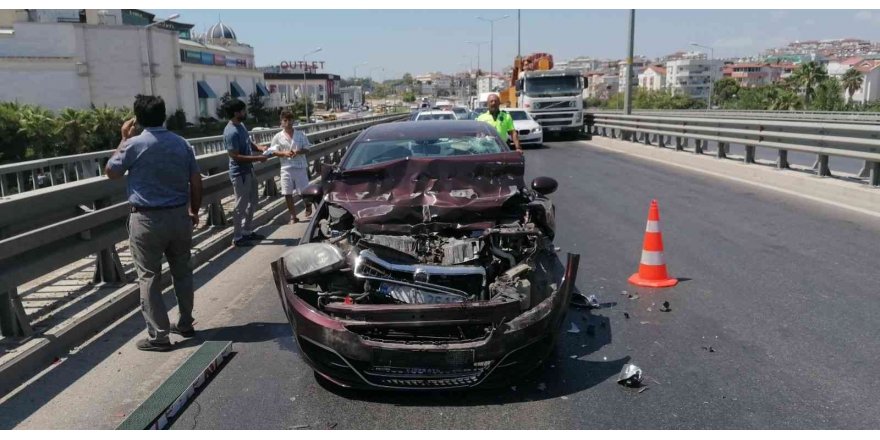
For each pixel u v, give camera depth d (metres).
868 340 4.88
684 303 5.83
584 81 26.47
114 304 5.79
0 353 4.63
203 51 72.69
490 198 5.06
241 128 8.46
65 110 42.31
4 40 53.38
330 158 16.55
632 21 22.98
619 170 15.16
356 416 4.02
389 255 4.56
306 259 4.42
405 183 5.27
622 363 4.66
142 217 4.91
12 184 9.75
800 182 11.07
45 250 5.15
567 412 4.01
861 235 7.91
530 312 4.20
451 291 4.34
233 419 4.01
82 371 4.69
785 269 6.68
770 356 4.67
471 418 3.98
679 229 8.63
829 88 77.00
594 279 6.62
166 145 4.96
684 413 3.95
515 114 24.12
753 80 185.88
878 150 9.68
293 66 146.00
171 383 4.36
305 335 4.19
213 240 8.38
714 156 15.45
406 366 4.05
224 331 5.49
